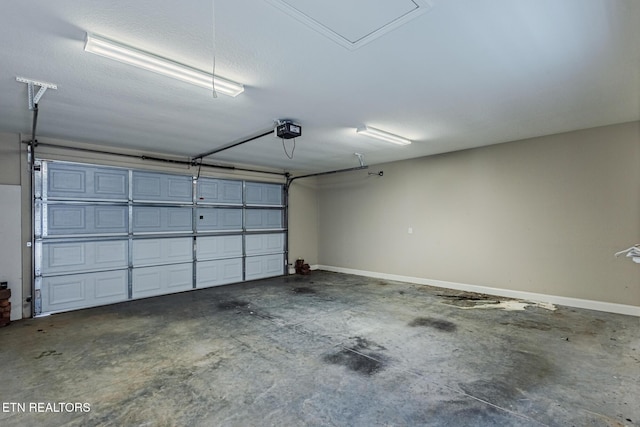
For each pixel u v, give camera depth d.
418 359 3.08
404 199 6.91
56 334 3.82
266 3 1.86
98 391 2.53
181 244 6.20
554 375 2.75
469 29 2.15
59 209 4.88
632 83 3.03
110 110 3.67
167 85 2.99
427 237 6.52
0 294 4.16
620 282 4.42
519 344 3.42
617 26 2.14
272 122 4.14
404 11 1.95
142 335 3.77
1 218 4.39
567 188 4.83
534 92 3.24
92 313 4.72
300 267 8.06
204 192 6.58
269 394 2.48
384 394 2.48
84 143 5.12
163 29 2.13
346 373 2.81
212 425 2.12
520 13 1.99
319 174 8.62
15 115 3.80
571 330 3.81
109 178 5.38
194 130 4.51
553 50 2.44
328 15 1.99
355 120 4.10
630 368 2.86
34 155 4.64
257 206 7.49
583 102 3.53
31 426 2.10
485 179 5.70
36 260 4.64
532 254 5.18
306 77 2.87
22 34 2.15
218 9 1.91
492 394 2.47
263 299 5.46
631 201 4.33
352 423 2.13
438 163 6.34
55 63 2.56
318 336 3.69
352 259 7.96
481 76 2.88
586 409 2.27
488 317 4.35
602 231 4.55
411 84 3.03
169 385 2.62
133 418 2.19
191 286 6.30
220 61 2.57
